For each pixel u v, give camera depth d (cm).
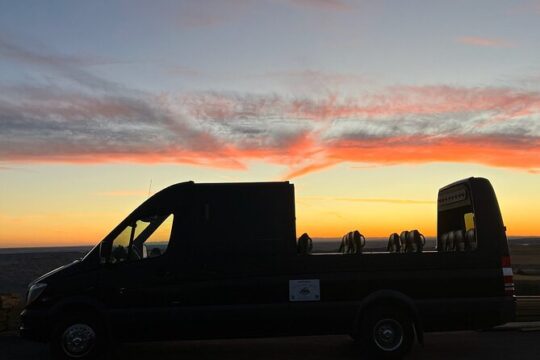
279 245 781
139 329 764
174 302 766
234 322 769
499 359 797
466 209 857
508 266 798
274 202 792
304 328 777
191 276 770
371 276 783
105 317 760
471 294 787
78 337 758
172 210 788
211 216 785
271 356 835
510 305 786
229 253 777
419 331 780
